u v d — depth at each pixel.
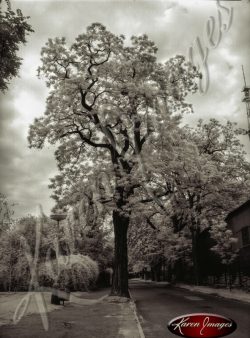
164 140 24.27
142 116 24.39
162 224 45.97
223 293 25.14
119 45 24.11
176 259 42.53
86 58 24.22
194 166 26.70
